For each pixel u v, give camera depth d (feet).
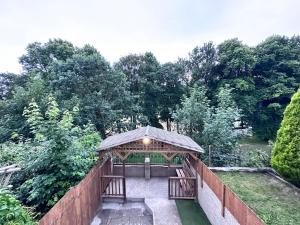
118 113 64.28
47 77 67.00
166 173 41.73
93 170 27.07
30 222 15.39
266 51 87.81
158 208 28.58
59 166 23.44
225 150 43.98
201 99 54.75
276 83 82.58
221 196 21.25
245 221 16.08
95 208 27.61
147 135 28.94
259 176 30.53
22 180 25.80
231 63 81.71
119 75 66.03
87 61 60.13
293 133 24.89
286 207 20.72
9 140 48.47
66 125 25.49
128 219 26.76
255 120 82.53
